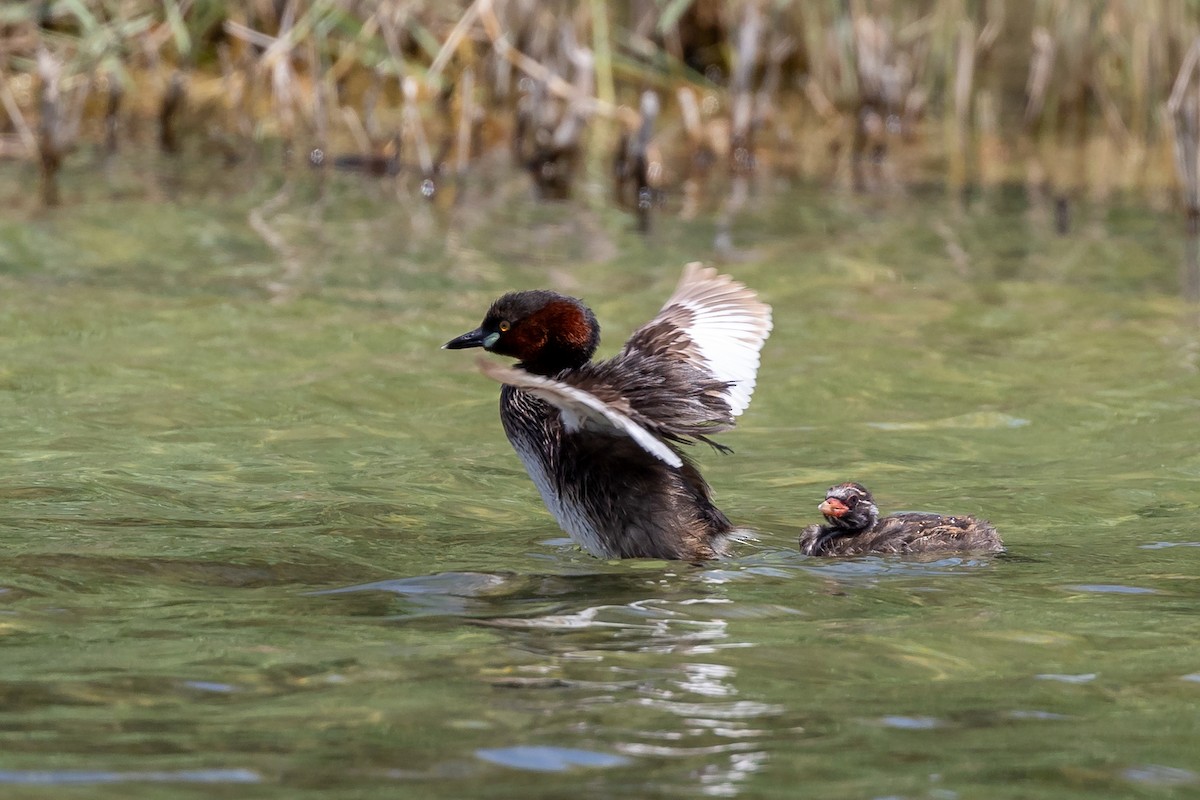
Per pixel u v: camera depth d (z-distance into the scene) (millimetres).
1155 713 7223
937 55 28812
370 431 13430
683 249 20188
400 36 27484
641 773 6445
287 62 25484
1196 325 17219
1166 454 12992
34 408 13477
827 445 13438
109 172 22922
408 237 20344
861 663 7914
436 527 10859
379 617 8609
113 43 25250
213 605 8734
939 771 6531
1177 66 26531
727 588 9414
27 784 6191
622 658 7930
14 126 24688
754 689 7492
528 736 6820
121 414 13453
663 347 11312
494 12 26859
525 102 25641
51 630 8180
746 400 11234
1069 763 6617
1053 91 28547
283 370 14961
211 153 24562
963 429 13891
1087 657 8031
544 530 11031
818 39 28609
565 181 24250
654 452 9039
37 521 10375
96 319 16234
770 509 11734
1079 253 20594
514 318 11266
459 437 13430
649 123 23484
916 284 18891
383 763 6492
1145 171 26047
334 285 17891
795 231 21484
